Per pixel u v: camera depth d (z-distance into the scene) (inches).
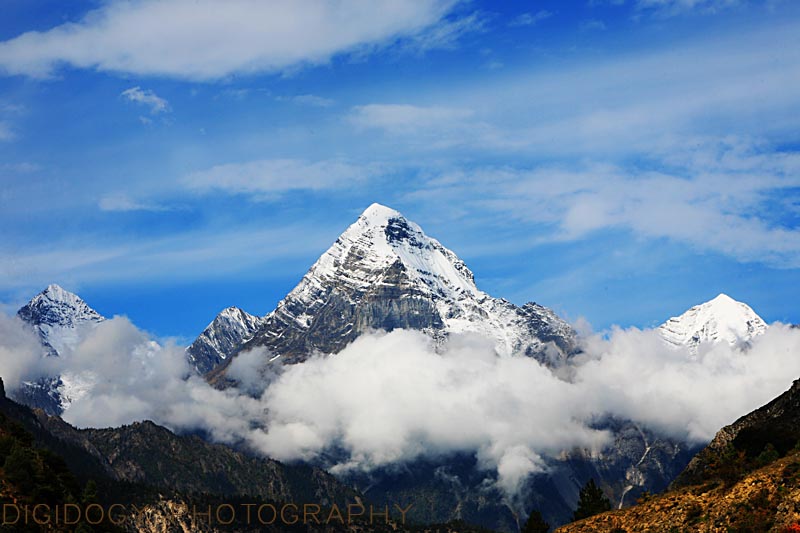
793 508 4874.5
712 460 5723.4
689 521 5216.5
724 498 5191.9
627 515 5551.2
